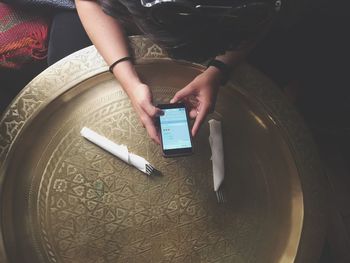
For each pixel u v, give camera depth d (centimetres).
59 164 80
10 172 78
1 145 80
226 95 90
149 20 61
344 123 120
